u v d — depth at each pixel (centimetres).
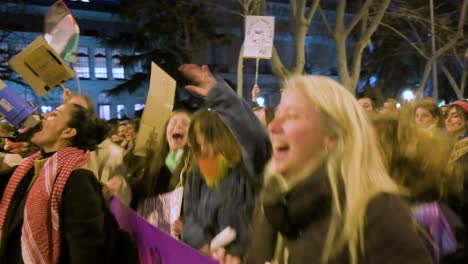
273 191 138
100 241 207
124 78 2939
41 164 232
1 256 228
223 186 240
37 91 296
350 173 124
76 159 220
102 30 2908
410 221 121
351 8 3231
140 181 316
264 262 152
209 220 246
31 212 213
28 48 290
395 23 2339
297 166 132
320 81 134
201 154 247
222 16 2755
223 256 174
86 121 244
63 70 296
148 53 2650
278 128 136
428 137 242
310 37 3181
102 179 341
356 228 120
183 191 286
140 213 312
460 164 237
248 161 226
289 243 134
